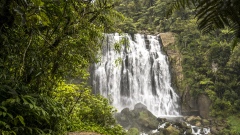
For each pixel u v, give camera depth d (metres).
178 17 31.55
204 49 28.64
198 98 26.45
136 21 35.53
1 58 3.25
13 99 2.93
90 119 9.31
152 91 27.78
